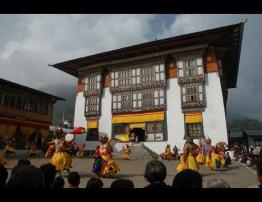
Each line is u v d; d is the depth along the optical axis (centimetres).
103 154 1193
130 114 2992
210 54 2756
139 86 2980
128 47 2909
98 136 3119
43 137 3141
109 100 3172
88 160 2236
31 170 257
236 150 2411
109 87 3188
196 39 2681
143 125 2895
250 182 1098
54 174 407
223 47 2784
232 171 1530
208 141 1675
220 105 2578
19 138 2900
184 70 2769
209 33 2555
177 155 2569
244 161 2045
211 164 1563
